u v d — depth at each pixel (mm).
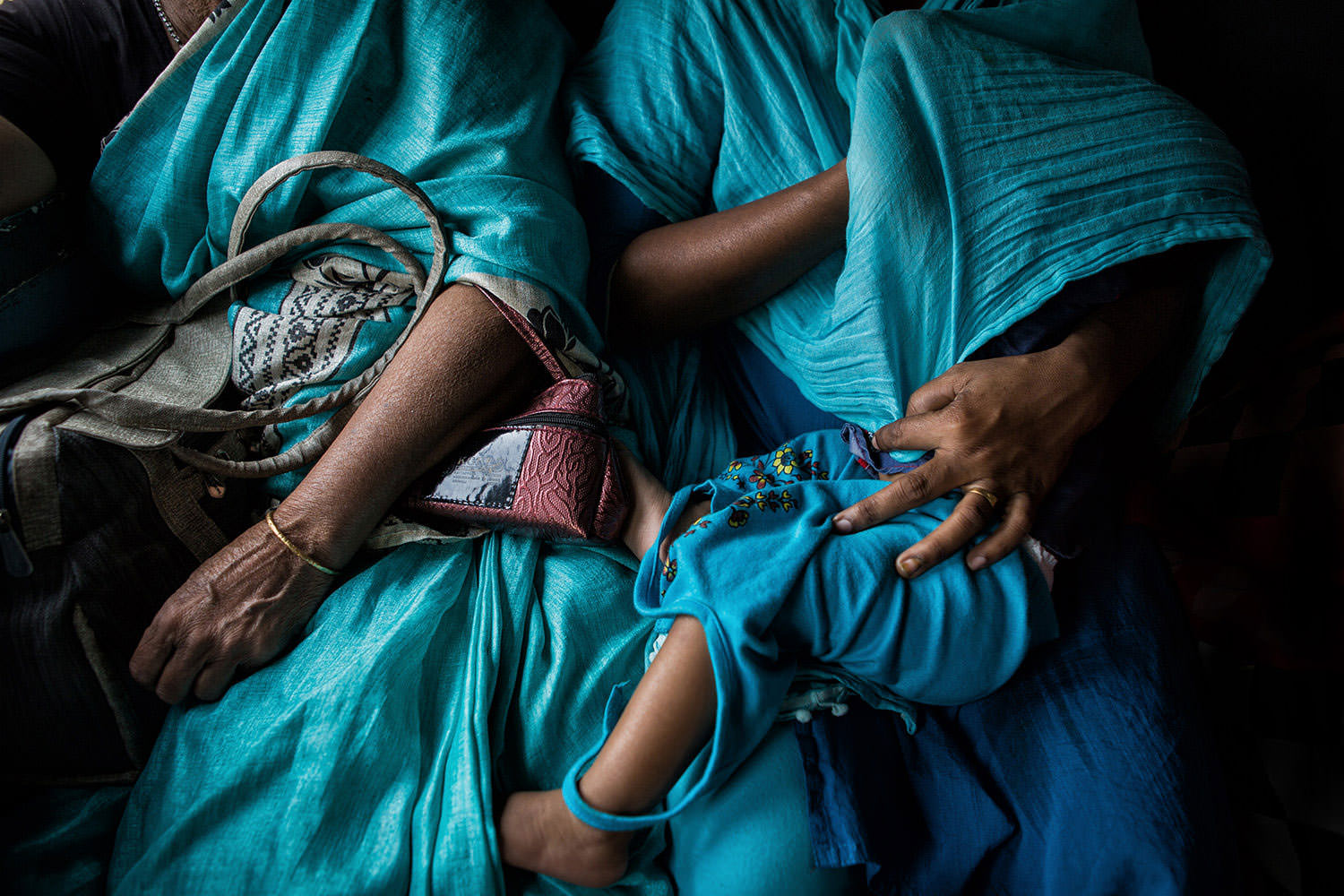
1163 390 1346
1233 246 1189
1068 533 1128
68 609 962
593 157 1313
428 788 982
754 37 1356
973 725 1062
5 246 1129
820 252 1306
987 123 1151
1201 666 1195
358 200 1219
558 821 942
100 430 973
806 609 964
